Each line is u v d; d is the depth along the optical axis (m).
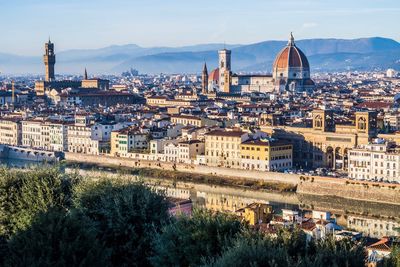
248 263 137.62
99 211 184.12
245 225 169.38
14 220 185.50
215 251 159.12
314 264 136.88
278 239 153.12
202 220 164.88
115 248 180.62
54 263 143.00
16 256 146.50
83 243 150.50
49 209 158.25
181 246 164.00
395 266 165.12
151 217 185.12
